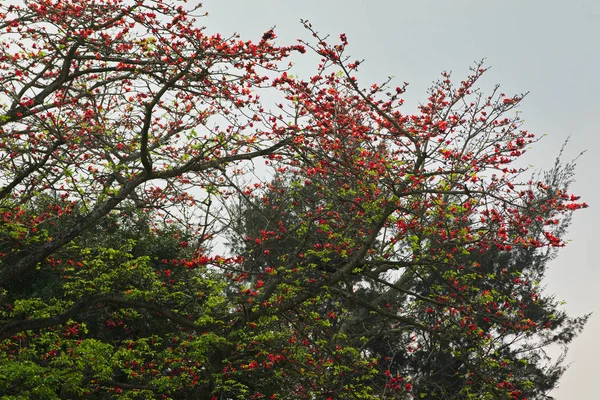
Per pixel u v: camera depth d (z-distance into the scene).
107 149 16.72
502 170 15.54
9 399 14.43
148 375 19.44
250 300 17.25
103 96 18.31
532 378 27.80
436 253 17.22
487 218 15.40
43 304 16.91
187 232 22.59
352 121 16.31
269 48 14.92
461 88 19.22
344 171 16.36
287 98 16.12
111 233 22.50
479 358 18.31
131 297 16.75
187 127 17.28
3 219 16.53
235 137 15.76
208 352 18.95
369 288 30.44
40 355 19.08
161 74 16.66
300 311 17.86
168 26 15.12
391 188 15.53
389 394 20.16
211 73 15.21
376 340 30.50
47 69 17.70
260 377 20.89
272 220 16.84
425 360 29.91
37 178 16.09
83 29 16.42
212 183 15.84
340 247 17.31
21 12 16.81
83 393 17.45
